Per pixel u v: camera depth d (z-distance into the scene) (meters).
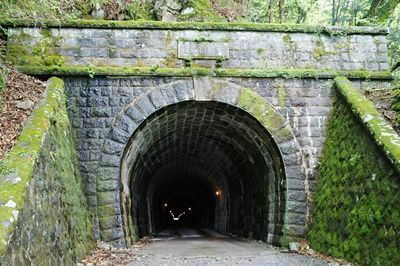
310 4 22.95
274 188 12.77
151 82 11.41
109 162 10.84
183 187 35.69
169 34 11.68
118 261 8.74
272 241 12.51
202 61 11.71
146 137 13.08
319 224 10.52
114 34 11.48
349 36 12.27
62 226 7.54
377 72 12.05
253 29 11.92
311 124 11.72
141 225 17.95
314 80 11.95
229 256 9.98
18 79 9.99
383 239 7.26
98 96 11.12
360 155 9.23
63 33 11.31
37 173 6.71
